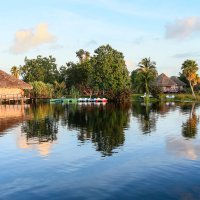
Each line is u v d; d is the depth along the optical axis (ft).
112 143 71.31
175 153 61.11
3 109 177.37
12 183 44.14
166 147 66.85
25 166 52.70
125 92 265.75
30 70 413.59
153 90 284.00
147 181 44.47
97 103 244.01
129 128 95.86
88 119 122.52
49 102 258.98
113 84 289.74
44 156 59.57
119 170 49.73
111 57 297.33
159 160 55.62
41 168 51.37
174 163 53.57
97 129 94.02
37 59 420.36
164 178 45.68
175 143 71.26
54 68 423.64
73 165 52.90
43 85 290.15
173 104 225.35
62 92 321.93
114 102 258.16
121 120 118.42
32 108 186.29
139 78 280.92
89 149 65.00
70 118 126.52
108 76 289.94
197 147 66.64
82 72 362.33
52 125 104.68
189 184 43.14
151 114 143.95
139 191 40.81
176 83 389.19
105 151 63.00
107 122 112.16
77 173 48.47
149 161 54.95
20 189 41.81
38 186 42.88
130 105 215.10
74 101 264.52
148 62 281.95
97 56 307.58
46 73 415.44
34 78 403.95
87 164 53.36
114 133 85.97
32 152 63.05
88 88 360.89
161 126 100.58
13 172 49.29
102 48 306.96
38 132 89.20
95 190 41.29
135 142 72.38
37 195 39.73
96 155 59.62
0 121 117.39
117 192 40.57
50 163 54.39
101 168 50.93
